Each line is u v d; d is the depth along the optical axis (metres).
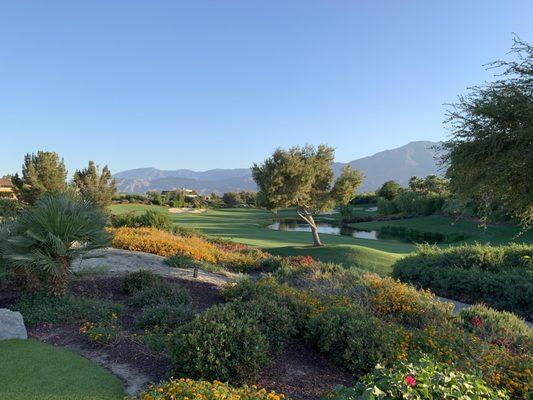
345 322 5.92
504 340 7.01
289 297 7.25
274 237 30.39
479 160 8.43
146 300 7.62
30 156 30.02
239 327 4.91
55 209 7.02
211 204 87.31
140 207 64.50
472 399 3.32
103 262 10.82
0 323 5.66
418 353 5.54
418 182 68.19
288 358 5.59
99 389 4.27
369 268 17.62
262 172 24.52
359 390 3.42
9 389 4.19
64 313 6.60
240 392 3.70
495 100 8.05
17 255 6.65
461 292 12.66
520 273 12.27
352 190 25.25
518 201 8.66
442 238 38.16
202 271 11.88
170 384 3.70
